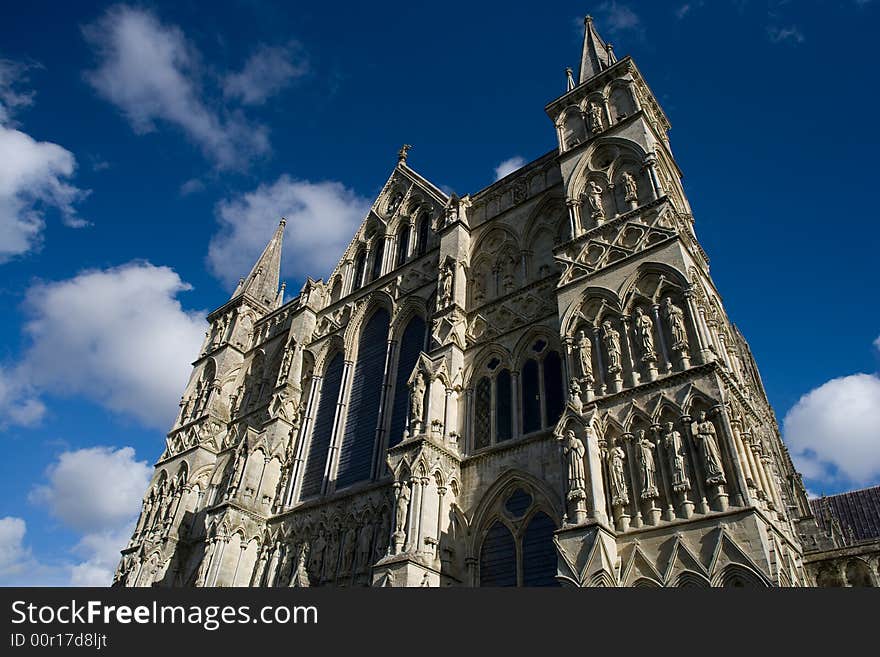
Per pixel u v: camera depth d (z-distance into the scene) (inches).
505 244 1644.9
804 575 1007.0
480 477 1261.1
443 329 1525.6
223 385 2289.6
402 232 2090.3
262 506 1672.0
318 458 1710.1
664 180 1434.5
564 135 1619.1
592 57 1806.1
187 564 1830.7
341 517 1467.8
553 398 1267.2
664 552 883.4
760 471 1003.9
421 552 1115.9
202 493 2010.3
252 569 1571.1
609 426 1047.6
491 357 1445.6
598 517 933.8
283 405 1872.5
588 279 1248.2
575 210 1414.9
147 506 2094.0
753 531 819.4
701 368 991.6
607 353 1138.7
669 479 945.5
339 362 1918.1
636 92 1546.5
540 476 1163.9
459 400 1424.7
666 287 1128.2
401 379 1651.1
